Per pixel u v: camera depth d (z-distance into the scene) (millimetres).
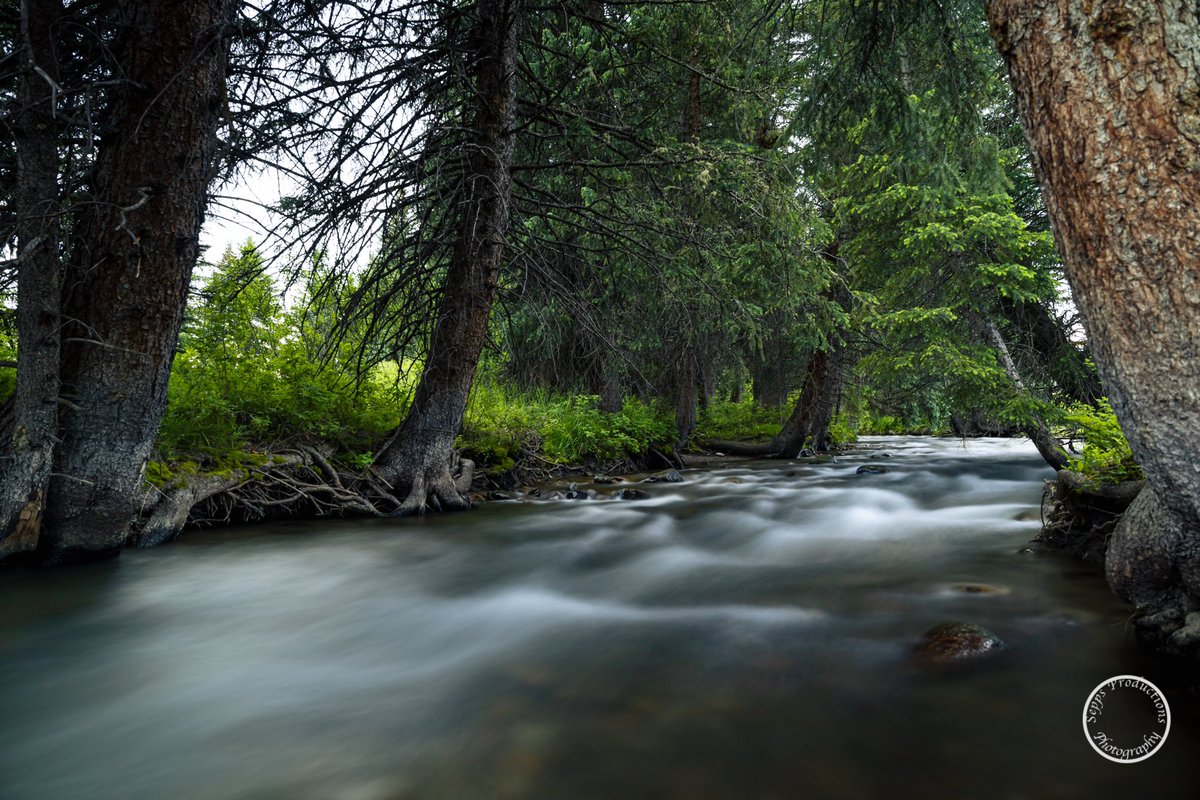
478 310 7359
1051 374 9492
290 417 7172
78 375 4465
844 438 20453
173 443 5941
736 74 9133
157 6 4531
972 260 8758
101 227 4492
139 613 3914
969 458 15055
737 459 15016
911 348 9727
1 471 4211
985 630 3039
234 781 2133
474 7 6738
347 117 6086
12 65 4590
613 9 9391
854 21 5410
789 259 8930
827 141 6895
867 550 5426
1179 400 1910
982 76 5852
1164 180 1854
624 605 4059
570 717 2494
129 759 2283
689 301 9945
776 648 3148
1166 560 2529
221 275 6605
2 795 2078
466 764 2184
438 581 4695
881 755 2145
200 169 4688
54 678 2992
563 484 10102
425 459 7445
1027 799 1880
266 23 5324
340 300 6840
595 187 8836
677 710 2518
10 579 4324
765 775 2045
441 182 6285
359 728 2467
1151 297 1905
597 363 13414
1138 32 1882
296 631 3641
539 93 7914
